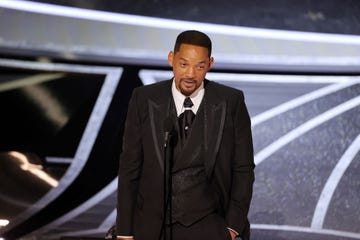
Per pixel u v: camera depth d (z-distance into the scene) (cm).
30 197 1510
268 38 1647
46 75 1619
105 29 1633
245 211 827
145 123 812
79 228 1471
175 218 798
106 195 1541
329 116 1602
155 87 829
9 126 1598
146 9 1642
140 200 822
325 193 1530
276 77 1630
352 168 1551
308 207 1516
